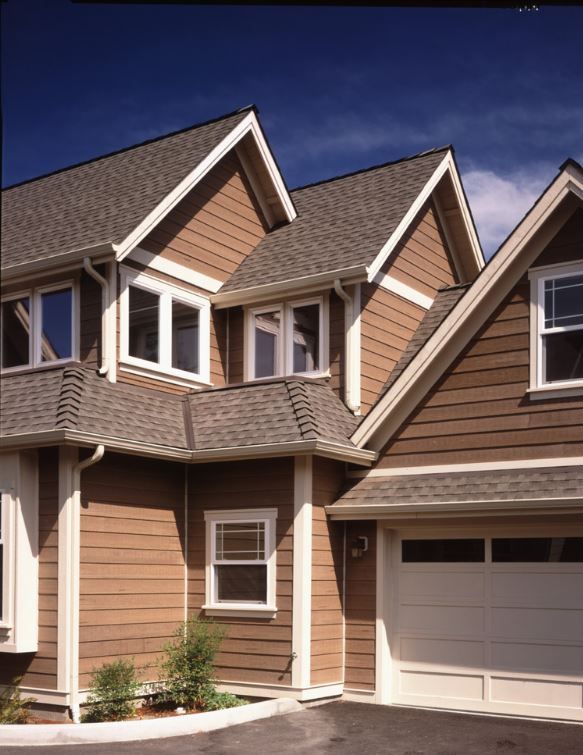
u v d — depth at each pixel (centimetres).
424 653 1259
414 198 1614
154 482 1338
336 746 1002
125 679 1156
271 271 1573
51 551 1216
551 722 1140
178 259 1532
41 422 1234
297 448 1237
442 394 1297
